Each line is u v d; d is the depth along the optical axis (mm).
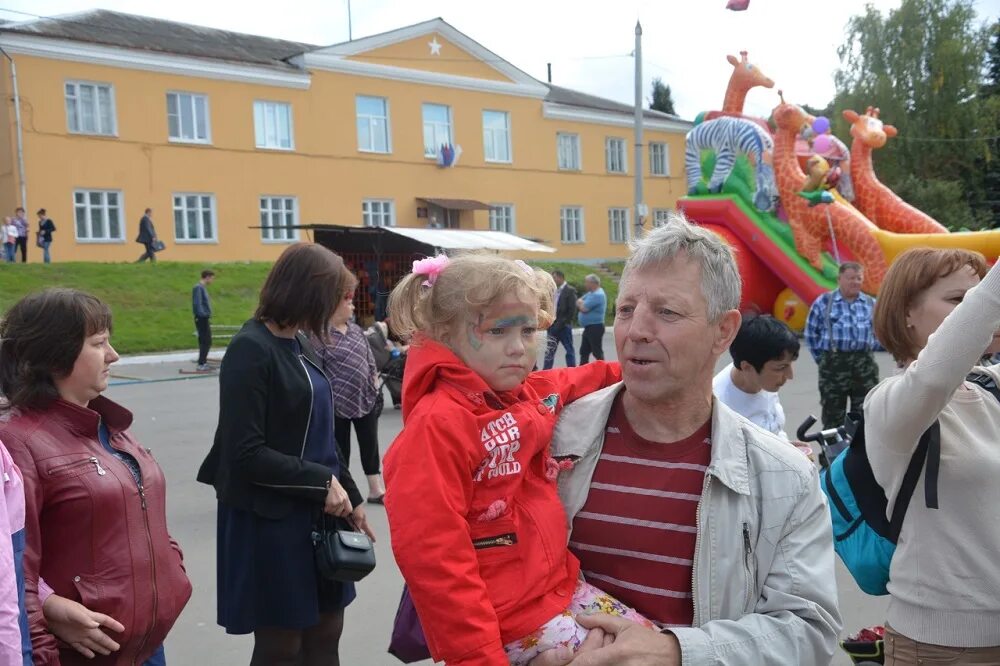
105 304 2590
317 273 3000
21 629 2066
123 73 26250
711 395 2025
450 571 1748
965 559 2291
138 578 2471
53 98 25078
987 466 2270
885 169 34656
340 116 30812
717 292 1908
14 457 2305
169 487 7117
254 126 28969
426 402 1944
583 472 2039
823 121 19547
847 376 6828
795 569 1869
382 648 4199
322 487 2955
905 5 33438
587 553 2004
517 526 1896
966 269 2418
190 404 12164
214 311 21844
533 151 36031
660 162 41219
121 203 26484
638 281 1943
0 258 24219
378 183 31797
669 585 1911
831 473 2627
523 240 21016
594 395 2158
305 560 2982
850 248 18078
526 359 2029
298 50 32656
